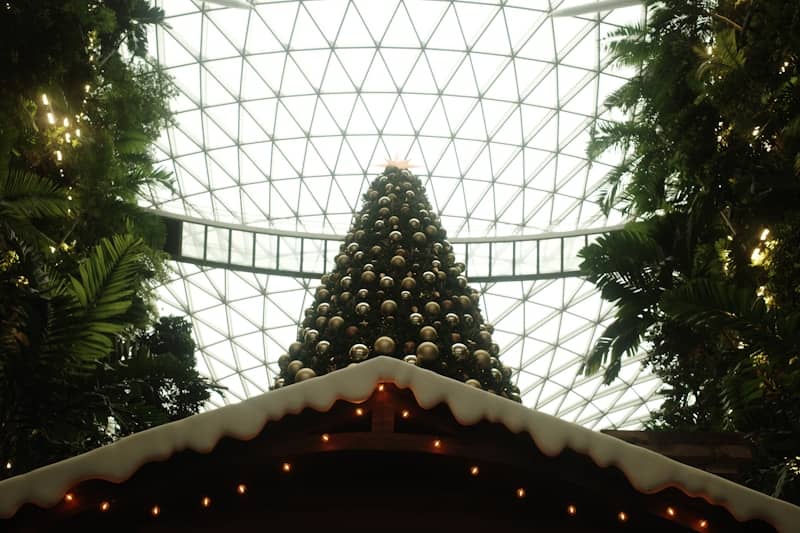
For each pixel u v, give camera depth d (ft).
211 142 95.81
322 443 14.75
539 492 15.37
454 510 15.29
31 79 34.06
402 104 94.68
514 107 93.91
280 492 15.38
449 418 14.92
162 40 86.12
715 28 39.99
